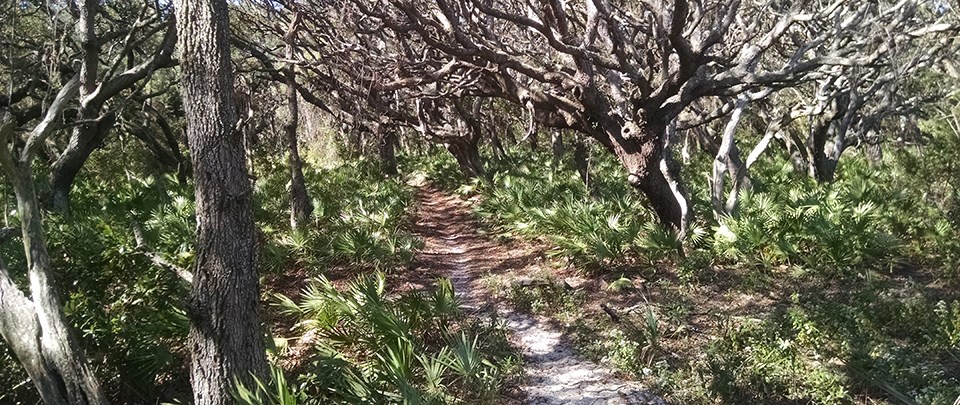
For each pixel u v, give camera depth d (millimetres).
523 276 10164
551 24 11234
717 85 10250
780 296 8461
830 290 8531
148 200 13555
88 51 11836
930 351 6457
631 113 10992
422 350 6473
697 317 7805
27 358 4336
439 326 7188
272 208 15188
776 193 13164
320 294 6875
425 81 10961
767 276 9180
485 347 6926
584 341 7184
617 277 9484
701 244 10789
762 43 10039
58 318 4344
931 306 7262
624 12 11352
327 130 30750
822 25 12234
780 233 9758
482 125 25500
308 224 13023
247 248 4621
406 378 5367
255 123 12320
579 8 12586
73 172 13492
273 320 8141
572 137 21375
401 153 37594
